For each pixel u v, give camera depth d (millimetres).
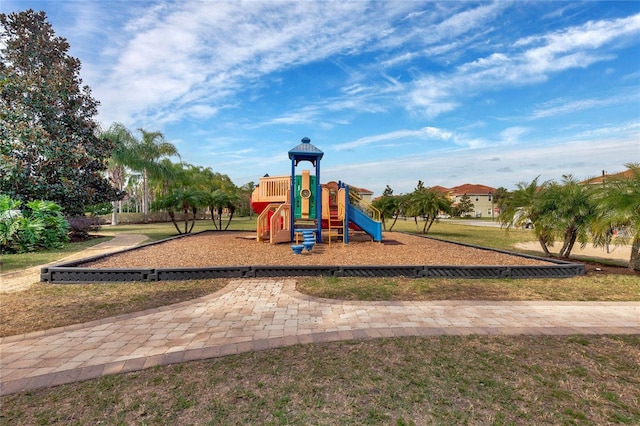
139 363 3342
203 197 17719
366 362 3373
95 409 2594
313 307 5246
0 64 15570
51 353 3592
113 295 5855
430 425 2412
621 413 2578
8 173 14289
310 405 2646
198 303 5430
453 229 28016
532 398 2768
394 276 7289
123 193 20844
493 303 5504
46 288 6316
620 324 4574
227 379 3037
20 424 2412
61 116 17250
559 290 6402
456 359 3457
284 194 12547
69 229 15781
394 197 24188
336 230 13227
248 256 9039
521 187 11875
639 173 8352
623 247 16234
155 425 2396
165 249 10305
